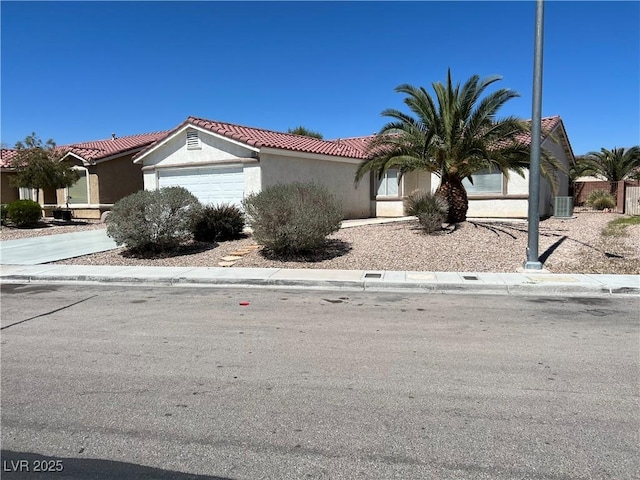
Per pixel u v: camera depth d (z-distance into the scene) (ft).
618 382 16.48
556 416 13.97
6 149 100.32
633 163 117.29
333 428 13.38
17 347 20.81
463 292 32.78
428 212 50.47
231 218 52.70
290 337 22.12
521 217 68.54
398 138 53.98
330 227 44.45
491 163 50.62
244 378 17.06
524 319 25.22
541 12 36.09
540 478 10.98
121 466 11.60
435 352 19.80
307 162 67.77
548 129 69.67
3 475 11.25
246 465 11.61
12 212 70.95
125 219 45.75
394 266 40.06
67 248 52.65
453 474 11.15
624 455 11.89
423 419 13.85
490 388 16.03
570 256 41.63
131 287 35.76
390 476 11.09
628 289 31.60
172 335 22.57
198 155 65.00
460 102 51.72
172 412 14.42
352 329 23.47
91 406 14.85
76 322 25.20
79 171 86.53
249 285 35.99
